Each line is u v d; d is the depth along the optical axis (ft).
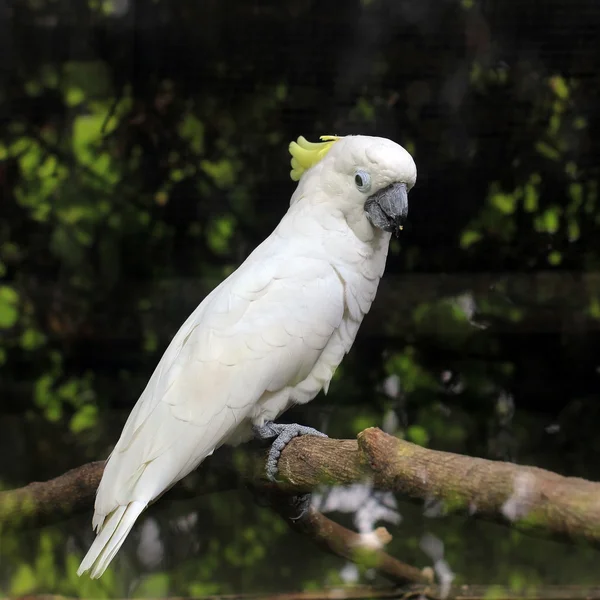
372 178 18.42
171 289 31.73
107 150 30.99
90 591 20.58
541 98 29.50
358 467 14.82
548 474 11.64
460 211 30.89
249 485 18.92
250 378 17.26
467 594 19.61
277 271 18.28
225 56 29.40
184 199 31.40
